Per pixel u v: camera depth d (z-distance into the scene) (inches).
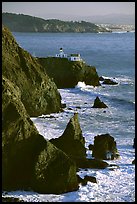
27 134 2320.4
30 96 4025.6
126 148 3073.3
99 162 2630.4
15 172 2268.7
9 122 2274.9
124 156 2881.4
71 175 2262.6
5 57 3993.6
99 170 2556.6
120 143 3208.7
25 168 2276.1
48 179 2234.3
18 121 2297.0
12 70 3941.9
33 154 2292.1
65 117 4074.8
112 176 2472.9
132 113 4347.9
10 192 2202.3
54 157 2292.1
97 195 2214.6
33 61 4384.8
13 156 2272.4
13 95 2411.4
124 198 2191.2
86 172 2512.3
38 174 2236.7
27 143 2314.2
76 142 2802.7
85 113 4291.3
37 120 3895.2
